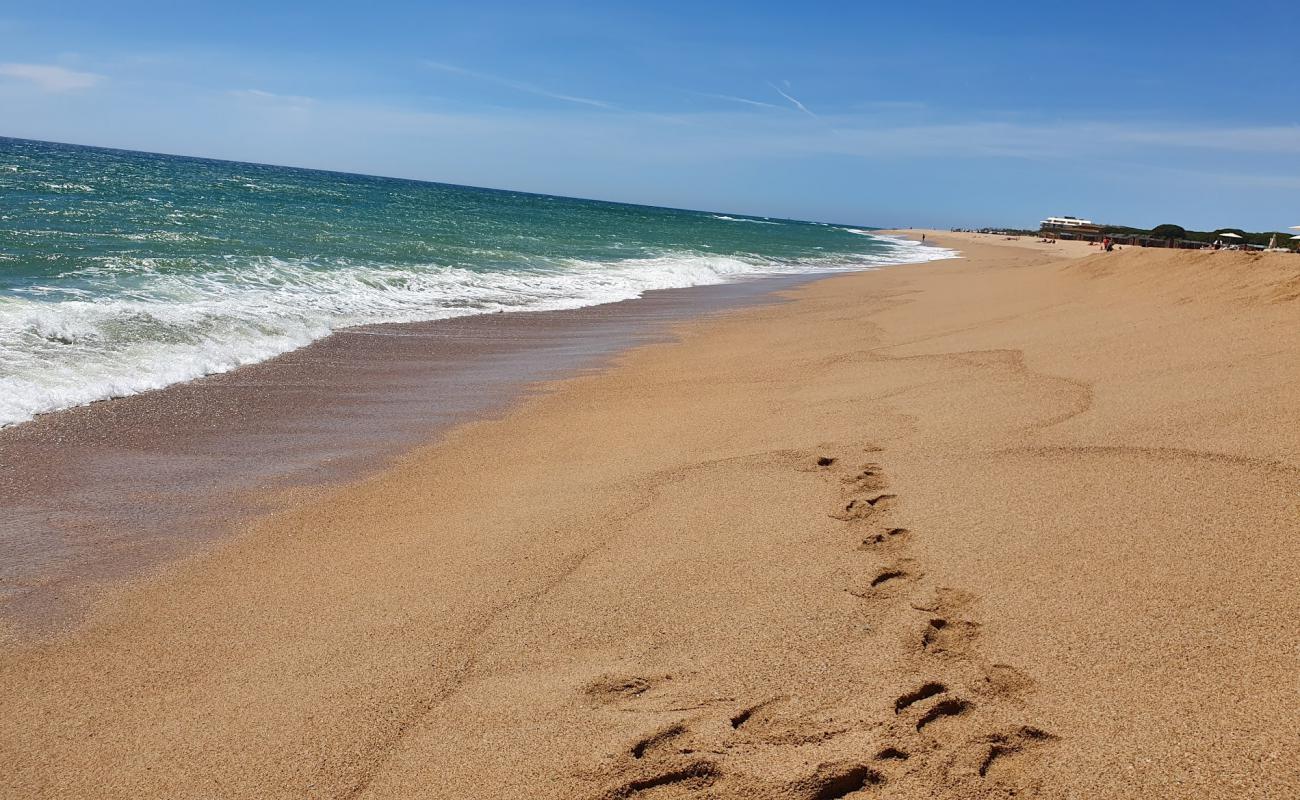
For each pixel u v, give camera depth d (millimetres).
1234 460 4227
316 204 36781
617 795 2352
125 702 2941
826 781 2330
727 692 2787
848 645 3021
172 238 15914
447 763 2543
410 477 5363
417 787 2449
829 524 4133
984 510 4051
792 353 9422
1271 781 2160
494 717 2756
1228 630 2832
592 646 3162
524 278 17031
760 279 21266
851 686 2764
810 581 3541
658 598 3498
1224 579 3150
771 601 3393
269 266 13734
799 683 2803
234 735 2734
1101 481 4219
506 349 9945
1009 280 19141
